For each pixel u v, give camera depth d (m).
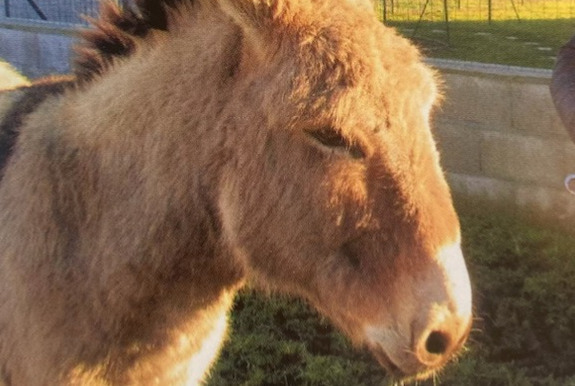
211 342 1.79
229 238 1.56
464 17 6.51
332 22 1.43
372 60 1.41
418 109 1.44
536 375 2.77
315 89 1.41
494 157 3.88
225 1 1.47
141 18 1.60
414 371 1.45
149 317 1.65
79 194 1.63
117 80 1.61
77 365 1.65
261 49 1.46
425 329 1.42
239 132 1.49
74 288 1.63
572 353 2.87
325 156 1.43
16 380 1.70
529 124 3.73
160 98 1.56
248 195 1.50
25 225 1.66
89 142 1.62
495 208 3.93
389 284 1.43
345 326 1.53
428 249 1.42
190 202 1.57
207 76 1.52
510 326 3.02
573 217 3.69
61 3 5.32
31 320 1.65
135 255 1.60
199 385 2.00
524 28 5.97
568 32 5.77
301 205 1.46
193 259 1.62
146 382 1.70
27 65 5.39
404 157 1.41
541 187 3.77
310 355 2.86
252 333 3.03
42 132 1.68
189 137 1.54
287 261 1.50
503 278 3.34
